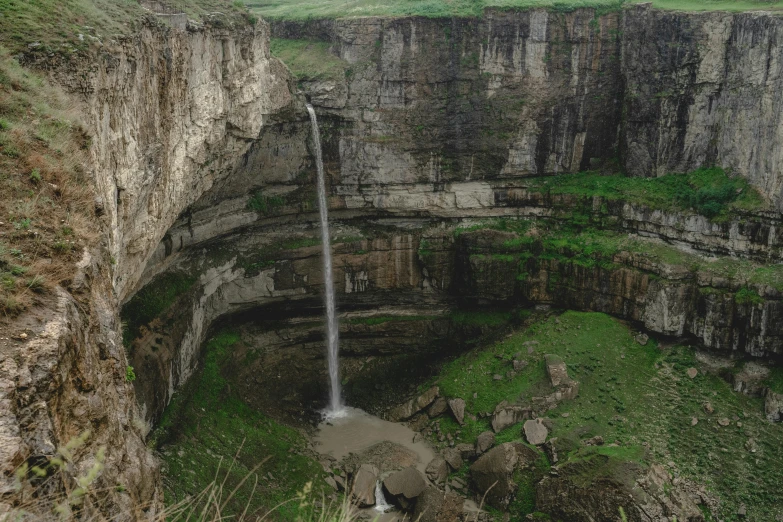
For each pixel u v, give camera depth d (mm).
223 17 32938
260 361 47469
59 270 11414
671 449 37562
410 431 43531
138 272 26422
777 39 39938
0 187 12945
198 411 38062
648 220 46125
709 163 46281
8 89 16062
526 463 37906
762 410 39000
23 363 8805
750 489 35188
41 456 8055
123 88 21797
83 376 9992
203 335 43469
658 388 41375
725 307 41281
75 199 14172
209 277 43219
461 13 47625
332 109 47562
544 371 43031
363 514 36969
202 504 30531
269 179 46000
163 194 26531
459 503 36625
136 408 12875
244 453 37125
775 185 40562
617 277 45375
